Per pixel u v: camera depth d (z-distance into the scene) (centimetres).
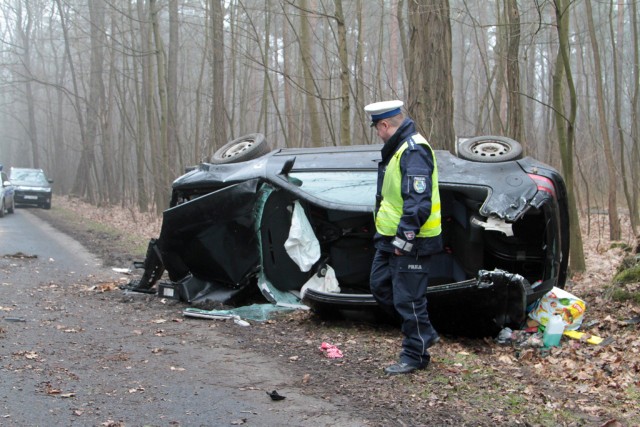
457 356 556
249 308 700
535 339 604
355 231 699
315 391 456
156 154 2394
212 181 742
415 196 475
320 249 704
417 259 489
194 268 751
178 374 491
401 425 396
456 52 4403
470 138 711
